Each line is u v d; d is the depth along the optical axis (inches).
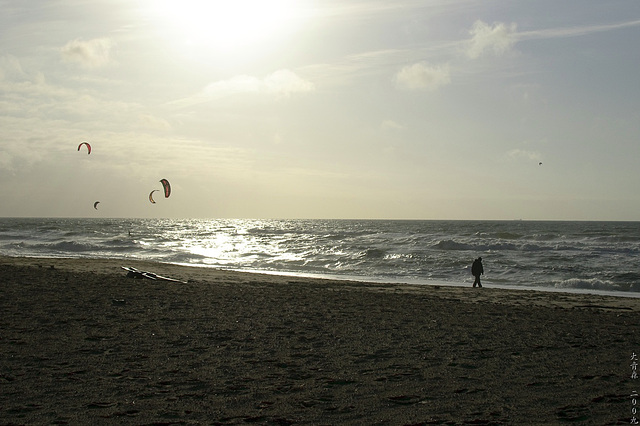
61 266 1024.9
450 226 5718.5
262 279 949.8
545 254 1707.7
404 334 413.1
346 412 234.2
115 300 530.0
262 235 3371.1
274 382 280.4
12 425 214.2
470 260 1483.8
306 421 222.2
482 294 812.6
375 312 527.5
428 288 890.7
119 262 1187.9
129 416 226.2
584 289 1050.1
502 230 4252.0
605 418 225.8
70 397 250.5
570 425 217.6
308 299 617.0
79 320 435.2
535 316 532.4
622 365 321.1
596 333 431.8
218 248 2107.5
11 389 261.4
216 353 340.5
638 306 701.3
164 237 3006.9
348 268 1374.3
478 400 251.6
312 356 337.7
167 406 239.6
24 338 368.8
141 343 362.6
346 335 405.1
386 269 1347.2
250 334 400.2
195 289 674.2
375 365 317.7
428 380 286.0
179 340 373.7
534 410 236.5
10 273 776.9
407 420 223.5
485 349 362.6
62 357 322.7
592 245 2116.1
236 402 246.7
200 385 272.5
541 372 304.0
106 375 287.6
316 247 2107.5
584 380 287.4
